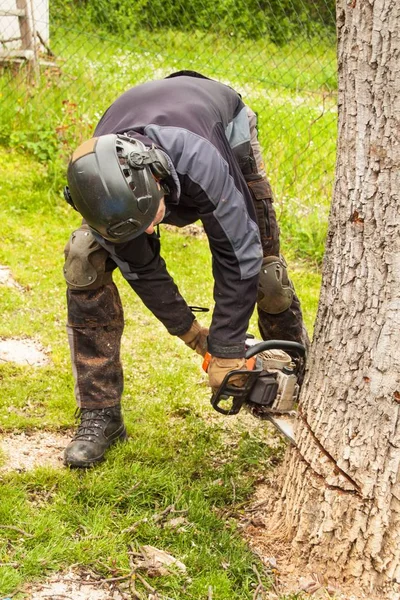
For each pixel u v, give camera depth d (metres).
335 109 8.09
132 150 2.27
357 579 2.46
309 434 2.56
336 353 2.45
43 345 4.05
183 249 5.46
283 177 6.17
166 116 2.40
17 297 4.50
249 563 2.57
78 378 3.02
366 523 2.42
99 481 2.86
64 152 6.21
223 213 2.36
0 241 5.18
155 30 9.96
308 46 9.38
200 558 2.54
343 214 2.39
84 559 2.49
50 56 8.64
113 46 9.81
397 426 2.34
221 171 2.34
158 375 3.79
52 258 5.09
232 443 3.29
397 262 2.28
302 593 2.48
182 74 2.87
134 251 2.60
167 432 3.29
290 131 6.98
